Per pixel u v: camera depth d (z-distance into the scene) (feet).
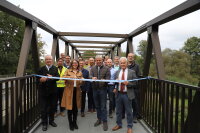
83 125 12.69
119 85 11.18
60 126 12.39
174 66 77.41
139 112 14.69
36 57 13.44
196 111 6.94
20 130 10.20
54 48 19.75
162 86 10.30
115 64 16.19
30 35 11.94
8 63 91.66
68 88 11.51
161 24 11.79
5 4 8.93
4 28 89.66
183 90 7.72
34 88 12.43
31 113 11.72
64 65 16.35
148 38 13.21
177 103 8.25
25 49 11.57
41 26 14.78
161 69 11.57
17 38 94.43
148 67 14.21
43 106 11.58
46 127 11.66
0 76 78.74
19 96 10.07
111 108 14.76
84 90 14.87
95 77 11.57
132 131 11.72
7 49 93.91
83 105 14.93
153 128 11.34
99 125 12.69
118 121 11.78
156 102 11.10
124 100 11.00
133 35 18.45
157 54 11.86
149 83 12.67
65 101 11.62
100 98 12.03
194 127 7.00
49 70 11.55
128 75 10.91
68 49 27.55
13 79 9.15
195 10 8.48
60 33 20.17
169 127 9.21
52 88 11.61
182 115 7.77
